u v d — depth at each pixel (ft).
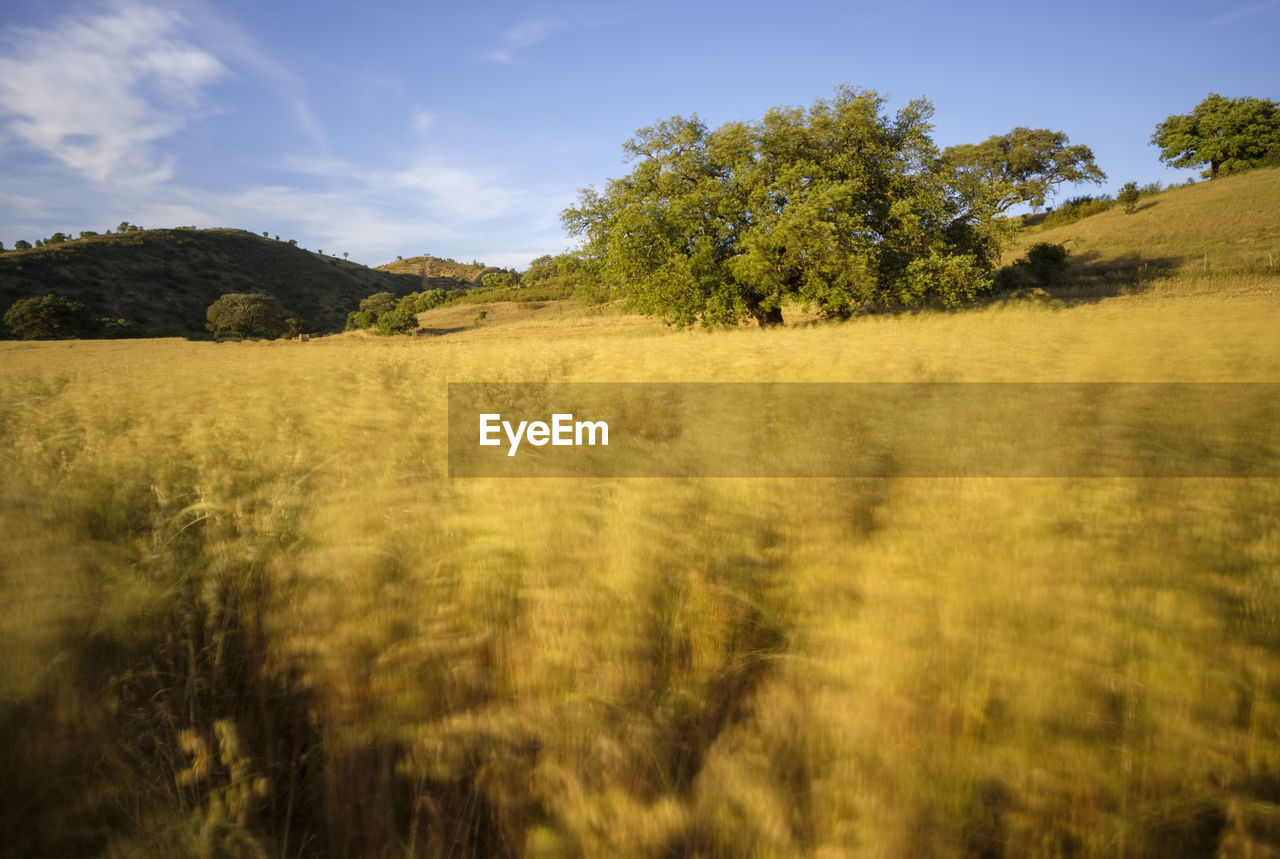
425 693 7.20
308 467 13.62
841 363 27.20
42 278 364.79
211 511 10.72
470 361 39.99
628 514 9.00
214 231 539.70
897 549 8.07
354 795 6.75
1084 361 24.79
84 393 25.26
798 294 94.73
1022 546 7.94
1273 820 5.16
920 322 55.77
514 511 9.40
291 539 10.05
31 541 8.72
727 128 101.30
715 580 8.18
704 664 7.54
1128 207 209.67
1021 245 201.67
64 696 6.99
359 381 27.22
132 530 11.07
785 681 6.89
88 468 13.53
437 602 8.23
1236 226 164.14
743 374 26.18
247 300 296.30
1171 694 5.86
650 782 6.20
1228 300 81.00
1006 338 35.55
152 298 396.98
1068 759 5.69
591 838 5.66
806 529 8.95
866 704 6.06
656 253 99.50
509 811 6.35
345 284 530.68
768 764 5.97
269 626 8.20
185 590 8.84
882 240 98.43
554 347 50.57
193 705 7.78
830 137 100.94
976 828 5.70
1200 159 249.96
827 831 5.49
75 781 6.68
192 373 32.78
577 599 7.70
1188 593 6.96
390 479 11.78
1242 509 9.25
